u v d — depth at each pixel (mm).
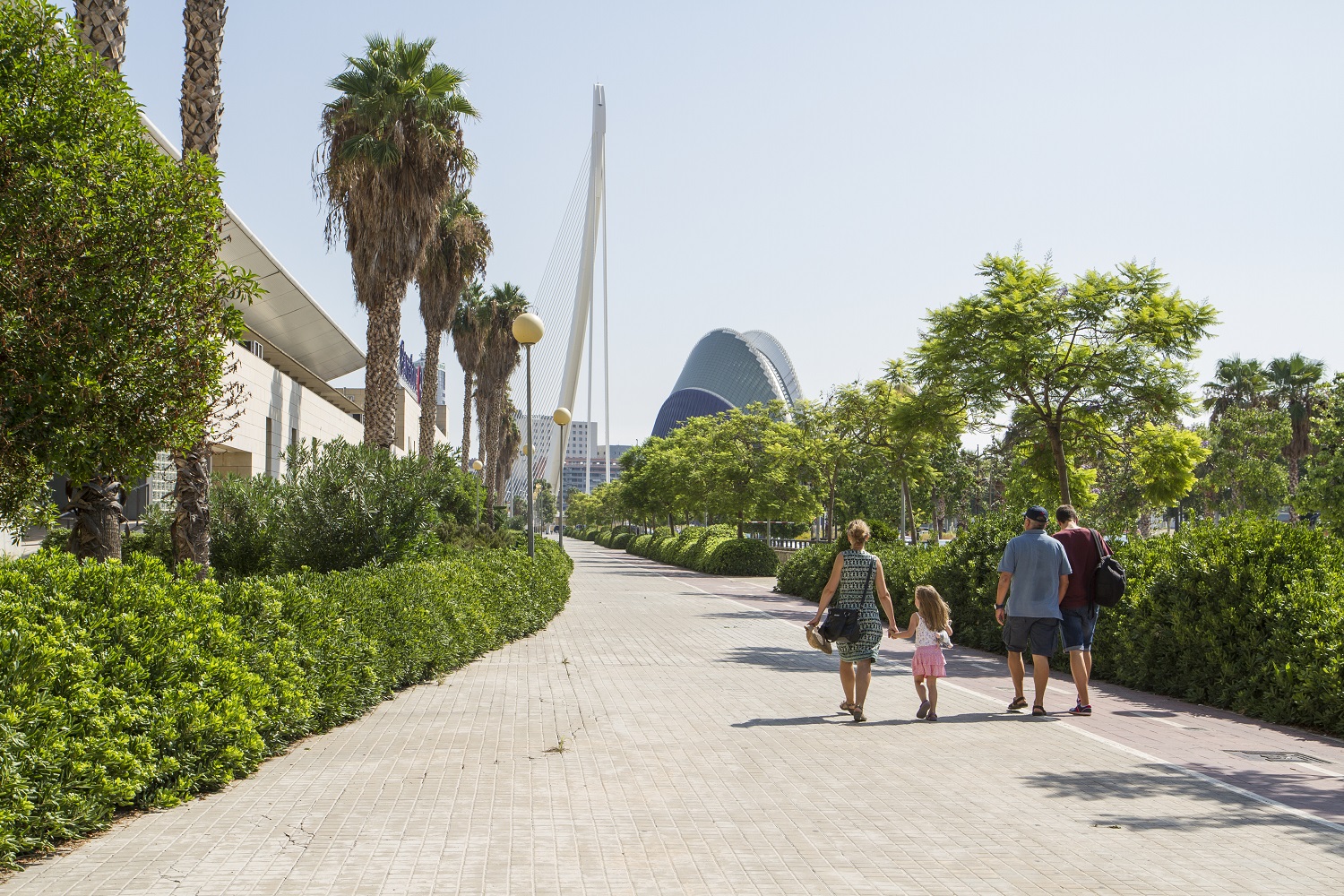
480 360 47406
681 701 9555
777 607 22312
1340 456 31328
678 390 176500
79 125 6781
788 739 7660
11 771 4484
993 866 4586
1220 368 52750
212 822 5219
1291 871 4543
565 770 6543
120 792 5066
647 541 61000
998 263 17156
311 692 7477
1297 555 9648
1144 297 16469
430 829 5117
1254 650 9250
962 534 16031
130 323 6648
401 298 21531
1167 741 7781
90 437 6625
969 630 14852
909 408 19594
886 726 8312
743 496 38562
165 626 5996
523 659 12836
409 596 10547
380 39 21844
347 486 15969
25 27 6719
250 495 16562
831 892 4227
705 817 5406
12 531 7879
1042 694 8914
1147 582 11039
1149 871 4539
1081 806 5715
